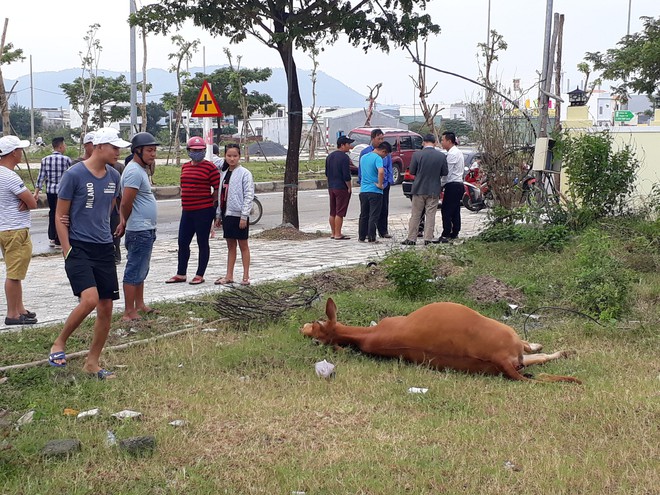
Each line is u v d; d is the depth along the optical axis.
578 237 10.36
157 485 3.81
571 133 12.99
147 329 6.77
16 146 6.98
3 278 9.62
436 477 3.87
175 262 10.55
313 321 6.88
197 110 12.53
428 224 11.71
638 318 7.00
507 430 4.50
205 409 4.84
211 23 12.77
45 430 4.48
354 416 4.75
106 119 42.38
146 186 7.03
